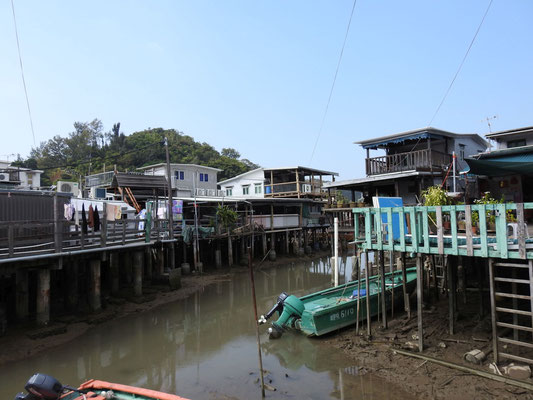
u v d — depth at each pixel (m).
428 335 10.21
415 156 19.56
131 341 11.66
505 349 8.77
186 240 22.59
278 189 35.22
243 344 11.42
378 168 21.11
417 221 9.22
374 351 9.74
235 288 20.03
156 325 13.30
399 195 20.58
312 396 7.95
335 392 8.05
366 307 11.45
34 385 6.05
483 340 9.43
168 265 21.56
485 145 23.86
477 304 12.41
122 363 9.98
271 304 16.55
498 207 7.74
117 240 15.45
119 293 16.42
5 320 10.91
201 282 21.03
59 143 57.81
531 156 13.15
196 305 16.22
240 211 27.95
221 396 8.12
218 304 16.45
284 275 24.25
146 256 20.25
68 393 6.68
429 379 8.05
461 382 7.77
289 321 11.77
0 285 12.95
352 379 8.54
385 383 8.20
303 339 11.30
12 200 12.55
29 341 10.76
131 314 14.52
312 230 35.75
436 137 19.95
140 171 37.62
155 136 58.84
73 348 10.87
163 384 8.73
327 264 28.94
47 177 48.62
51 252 11.36
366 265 10.66
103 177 30.73
